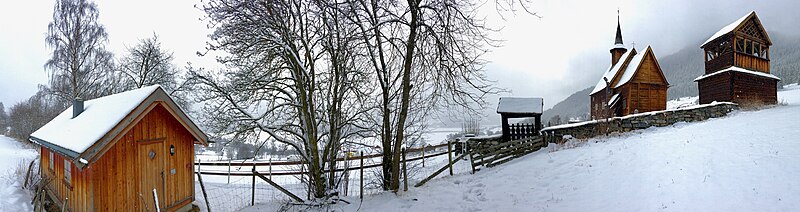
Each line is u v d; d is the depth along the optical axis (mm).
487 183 9797
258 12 8281
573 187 8508
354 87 9812
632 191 7477
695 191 6762
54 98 23516
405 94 9156
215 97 9164
